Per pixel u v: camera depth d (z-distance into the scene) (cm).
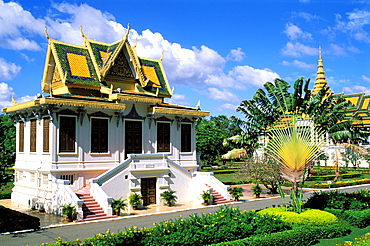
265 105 2488
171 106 3503
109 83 3303
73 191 2508
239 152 2834
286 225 1797
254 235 1630
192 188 3111
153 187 2886
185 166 3369
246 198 3341
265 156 3538
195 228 1558
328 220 1945
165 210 2653
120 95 2906
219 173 6138
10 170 5262
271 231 1692
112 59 3275
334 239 1798
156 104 3369
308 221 1934
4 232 1942
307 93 2409
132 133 3069
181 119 3388
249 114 2598
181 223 1612
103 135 2889
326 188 4234
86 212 2347
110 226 2123
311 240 1708
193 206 2838
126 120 3034
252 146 2862
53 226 2097
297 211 2102
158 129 3238
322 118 2352
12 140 4744
